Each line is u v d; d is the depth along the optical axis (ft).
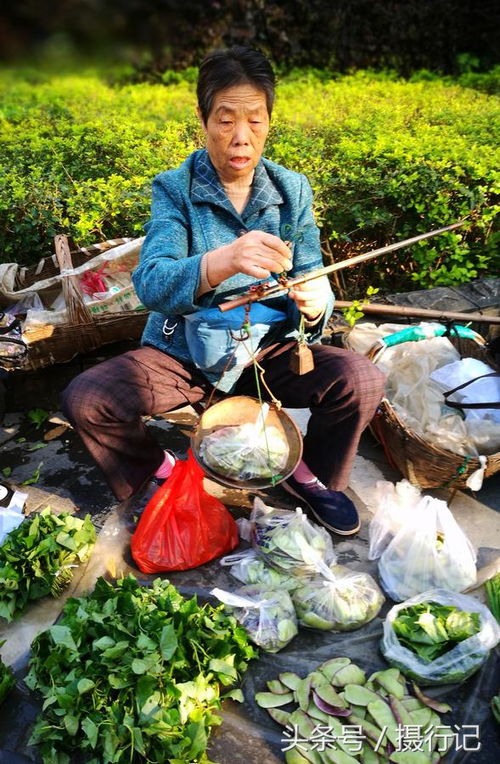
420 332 9.94
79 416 7.48
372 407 7.73
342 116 16.92
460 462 8.29
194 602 6.77
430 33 33.63
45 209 11.47
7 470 9.80
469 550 7.63
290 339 8.11
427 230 12.20
